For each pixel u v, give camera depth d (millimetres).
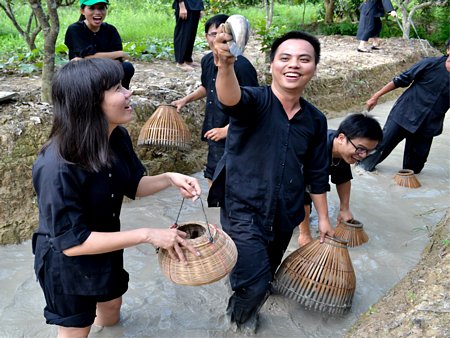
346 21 15750
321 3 16656
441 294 3043
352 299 3465
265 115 3016
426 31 14969
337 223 4883
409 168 6188
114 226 2777
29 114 5145
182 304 3695
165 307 3656
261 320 3498
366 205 5395
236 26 2346
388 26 14680
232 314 3402
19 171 4754
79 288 2631
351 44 12695
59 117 2363
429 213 5230
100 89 2326
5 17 11906
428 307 2918
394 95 10391
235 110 2836
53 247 2510
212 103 4758
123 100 2404
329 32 14758
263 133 3033
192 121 6449
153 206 5238
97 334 3355
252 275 3098
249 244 3121
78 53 5383
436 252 4070
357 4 15070
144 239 2518
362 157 3855
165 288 3873
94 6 5293
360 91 9703
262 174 3080
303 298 3326
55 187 2385
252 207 3154
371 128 3746
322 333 3414
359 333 3033
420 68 5633
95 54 5426
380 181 6008
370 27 11406
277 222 3191
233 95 2713
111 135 2709
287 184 3107
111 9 13852
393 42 13000
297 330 3428
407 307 3076
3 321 3477
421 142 5961
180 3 7816
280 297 3729
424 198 5602
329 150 3914
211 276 2609
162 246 2553
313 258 3352
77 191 2451
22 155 4828
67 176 2396
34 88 6203
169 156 6000
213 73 4758
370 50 11734
